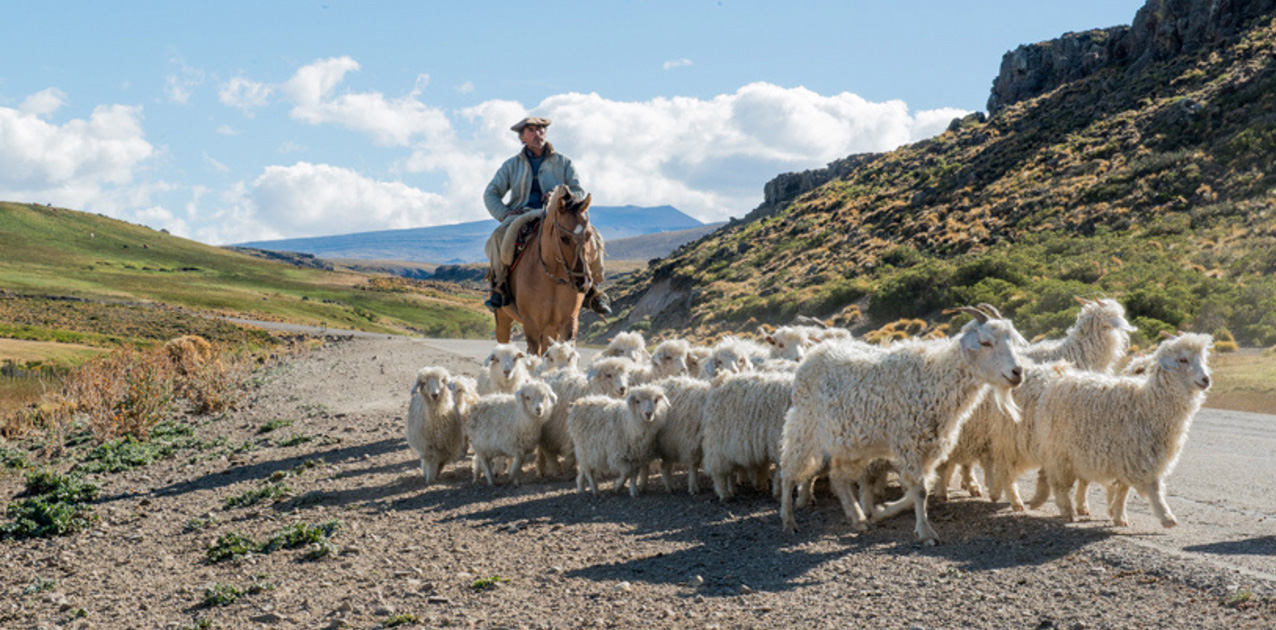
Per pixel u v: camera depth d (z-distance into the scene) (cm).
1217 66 5553
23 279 16050
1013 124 6700
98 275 18375
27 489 1159
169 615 637
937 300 3447
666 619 548
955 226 4878
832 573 611
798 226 6378
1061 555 609
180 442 1523
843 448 711
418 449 1038
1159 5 6494
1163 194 4250
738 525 757
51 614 657
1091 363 909
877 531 711
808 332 1195
